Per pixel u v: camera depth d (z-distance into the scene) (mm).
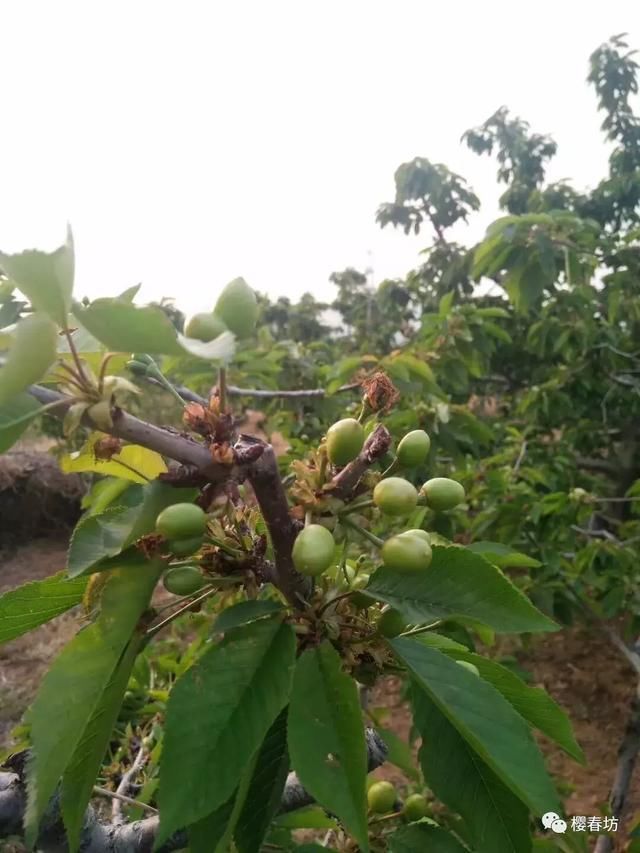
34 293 194
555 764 1162
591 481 1231
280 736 264
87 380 211
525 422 1433
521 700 292
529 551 902
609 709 1328
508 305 1537
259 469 232
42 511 2521
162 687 701
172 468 234
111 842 300
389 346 1934
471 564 266
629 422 1387
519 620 258
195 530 220
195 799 206
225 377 230
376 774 1080
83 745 240
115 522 222
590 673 1448
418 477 888
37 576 2215
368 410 311
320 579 275
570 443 1363
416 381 887
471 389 1590
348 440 252
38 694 215
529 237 1044
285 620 252
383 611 272
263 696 228
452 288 1604
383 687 1397
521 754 229
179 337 200
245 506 269
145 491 224
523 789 220
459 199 1649
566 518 927
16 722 1229
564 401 1232
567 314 1191
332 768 218
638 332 1402
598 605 949
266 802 254
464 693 242
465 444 940
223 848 216
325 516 256
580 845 514
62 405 211
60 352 229
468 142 1930
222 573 259
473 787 260
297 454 951
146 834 303
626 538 1082
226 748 216
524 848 255
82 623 273
